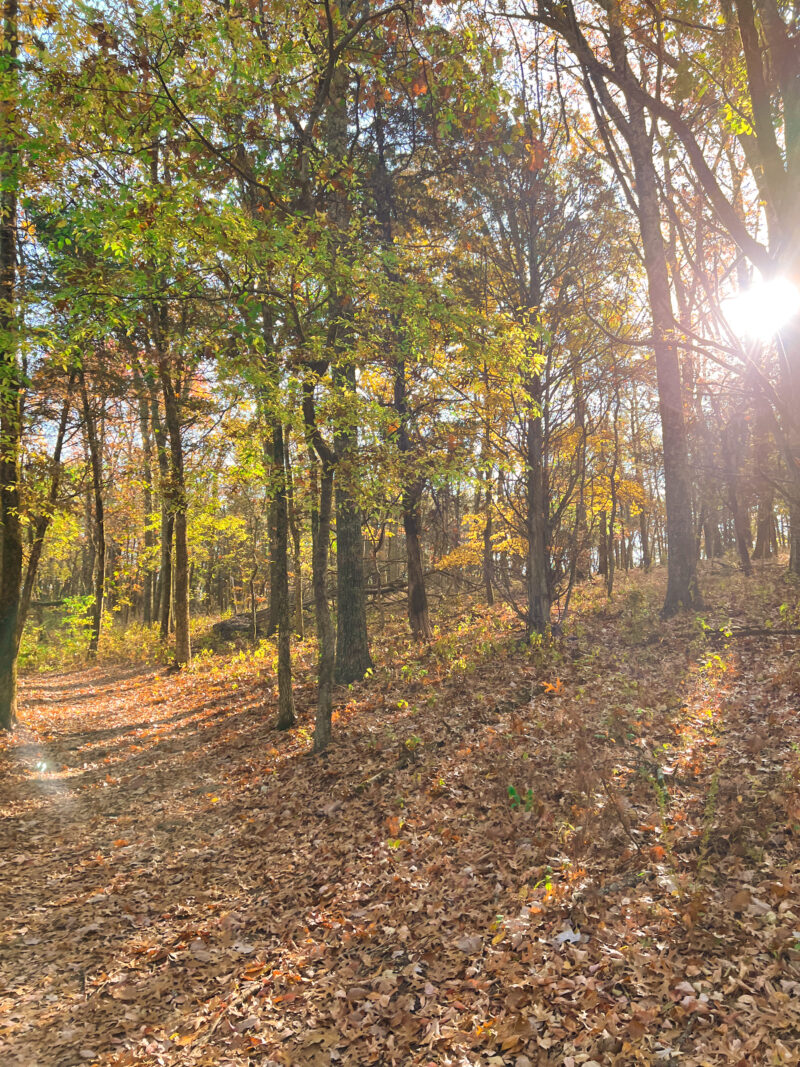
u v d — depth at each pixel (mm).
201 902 5957
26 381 10016
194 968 4898
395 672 12344
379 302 7762
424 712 9469
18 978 4902
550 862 5082
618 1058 3168
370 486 9484
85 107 5535
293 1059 3770
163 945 5262
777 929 3703
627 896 4395
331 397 8383
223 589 44406
